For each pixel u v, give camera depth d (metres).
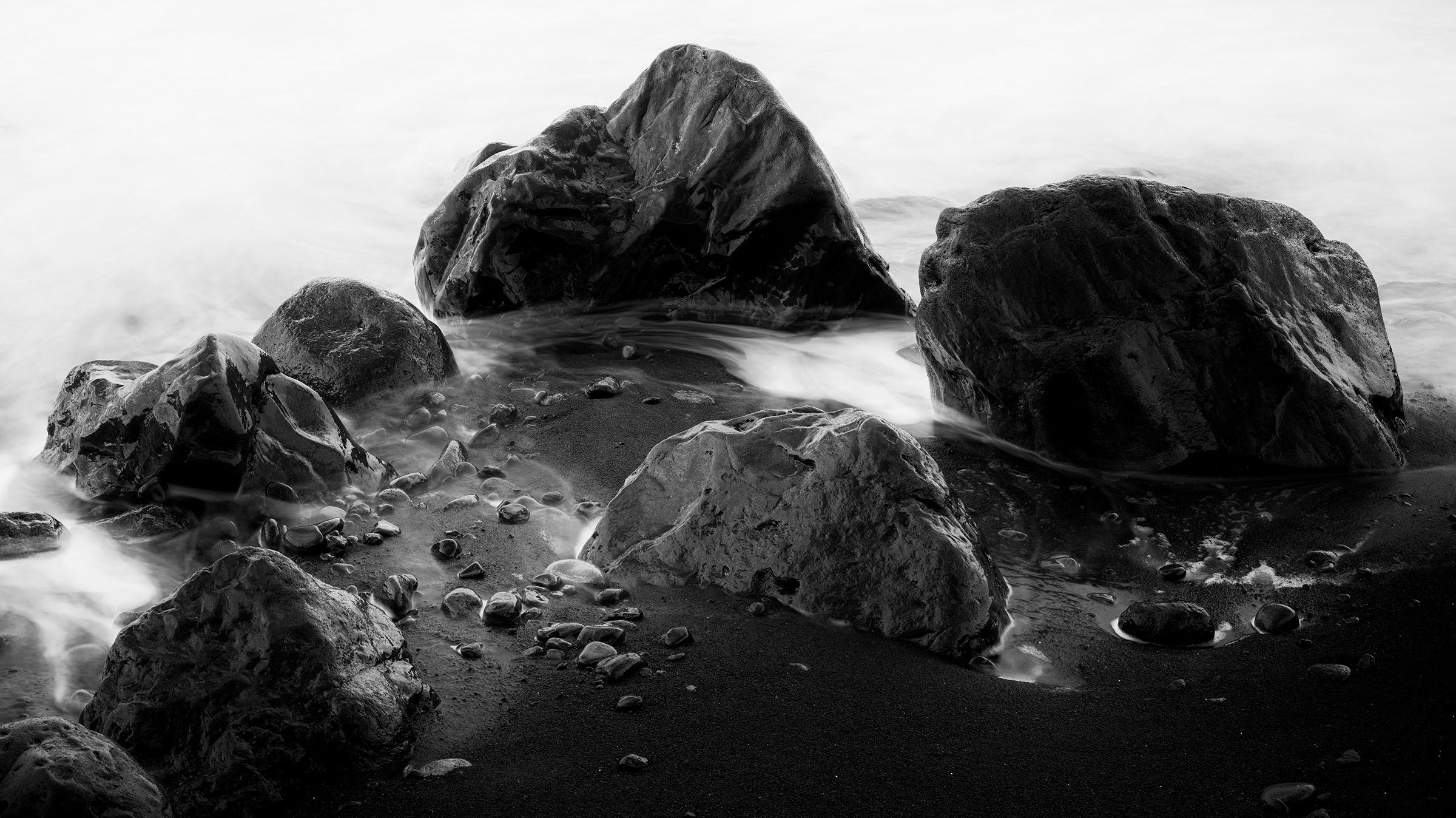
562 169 7.00
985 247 5.52
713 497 4.25
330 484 4.97
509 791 3.21
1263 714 3.58
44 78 14.05
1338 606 4.20
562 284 7.06
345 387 5.88
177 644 3.43
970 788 3.23
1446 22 15.73
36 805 2.82
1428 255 8.62
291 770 3.24
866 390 6.27
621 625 4.01
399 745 3.36
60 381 6.90
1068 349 5.32
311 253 9.01
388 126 12.84
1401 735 3.44
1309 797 3.15
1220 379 5.24
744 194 6.89
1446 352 6.62
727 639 3.94
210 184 10.58
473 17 17.38
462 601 4.16
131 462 4.90
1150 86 13.86
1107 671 3.86
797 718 3.53
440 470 5.17
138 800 2.95
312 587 3.54
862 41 16.17
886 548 4.02
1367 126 12.09
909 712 3.57
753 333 7.01
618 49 16.03
